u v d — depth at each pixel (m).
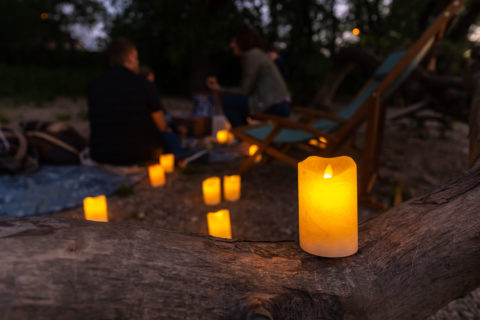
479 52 2.75
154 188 3.21
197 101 5.87
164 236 0.79
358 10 10.20
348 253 0.87
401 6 8.57
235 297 0.71
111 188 3.11
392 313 0.84
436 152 4.64
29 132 3.73
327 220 0.85
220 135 5.02
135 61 3.58
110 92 3.37
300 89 11.05
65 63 18.69
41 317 0.54
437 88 5.05
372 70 6.05
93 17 19.30
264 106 4.13
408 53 2.39
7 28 17.64
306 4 10.38
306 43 10.97
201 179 3.48
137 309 0.61
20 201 2.70
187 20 10.02
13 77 12.05
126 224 0.79
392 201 2.80
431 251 0.88
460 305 1.53
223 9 10.02
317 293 0.78
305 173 0.88
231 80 14.52
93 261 0.64
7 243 0.61
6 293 0.54
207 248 0.81
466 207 0.97
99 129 3.45
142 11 10.52
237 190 2.93
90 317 0.57
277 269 0.81
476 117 1.72
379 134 3.22
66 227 0.70
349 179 0.84
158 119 3.64
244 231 2.38
